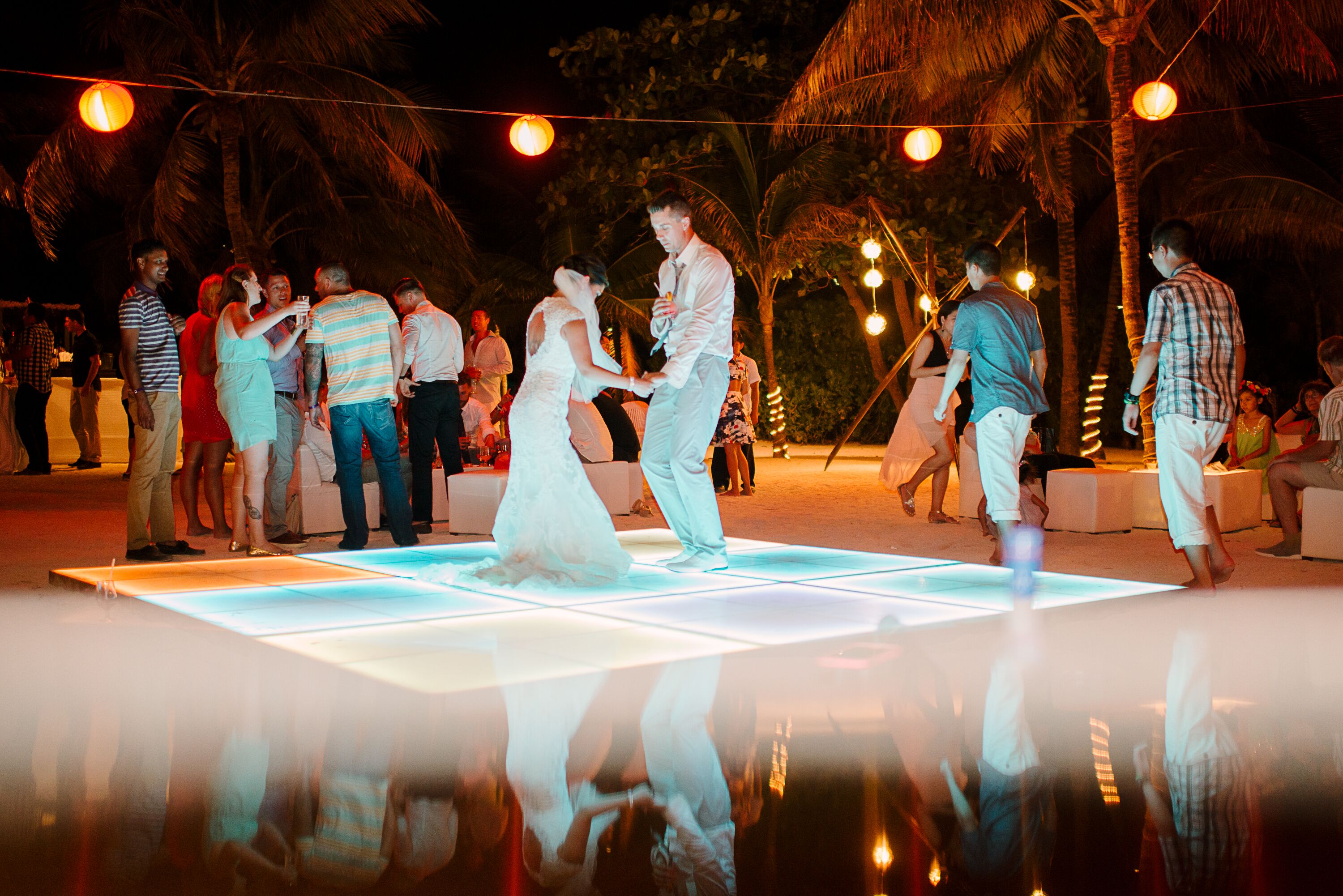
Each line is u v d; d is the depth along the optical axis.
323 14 15.48
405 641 4.46
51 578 6.02
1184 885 2.19
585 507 6.05
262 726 3.27
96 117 7.84
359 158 20.08
